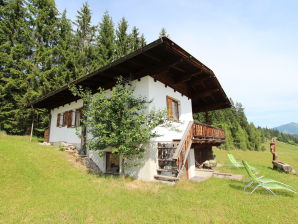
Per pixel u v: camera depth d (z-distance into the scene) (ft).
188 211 13.83
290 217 13.15
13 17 62.44
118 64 23.91
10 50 58.70
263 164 49.98
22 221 11.18
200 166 38.09
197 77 32.94
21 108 53.72
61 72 62.75
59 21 70.54
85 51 73.87
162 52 22.11
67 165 24.58
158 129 25.70
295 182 26.11
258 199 17.07
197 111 49.32
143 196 16.57
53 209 12.91
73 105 38.01
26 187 16.61
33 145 32.14
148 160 22.63
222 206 15.16
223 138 43.06
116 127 20.88
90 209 13.25
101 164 28.30
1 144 27.78
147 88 25.09
